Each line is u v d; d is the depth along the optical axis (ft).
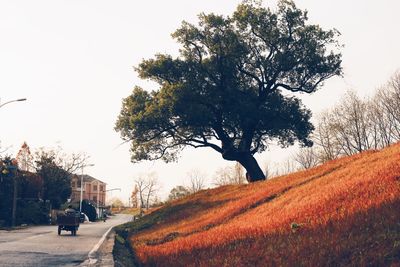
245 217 72.28
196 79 141.08
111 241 72.28
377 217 36.42
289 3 140.36
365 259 29.01
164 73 141.59
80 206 278.05
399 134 185.16
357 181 54.60
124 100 151.43
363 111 193.26
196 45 143.54
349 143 197.06
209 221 82.64
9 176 153.89
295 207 57.62
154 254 53.01
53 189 235.20
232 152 142.31
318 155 224.12
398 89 182.80
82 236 86.28
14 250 52.85
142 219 130.72
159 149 151.94
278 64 142.82
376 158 72.59
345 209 43.60
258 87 151.43
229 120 141.38
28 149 236.43
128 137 148.56
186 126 142.31
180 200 136.36
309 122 148.66
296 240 38.29
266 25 139.33
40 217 183.21
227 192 121.19
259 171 142.82
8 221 156.66
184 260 44.55
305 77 145.79
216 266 38.55
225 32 141.79
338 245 32.45
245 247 43.16
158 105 134.51
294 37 144.15
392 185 45.73
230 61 140.05
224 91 138.10
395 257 28.27
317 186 70.08
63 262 42.01
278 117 141.69
